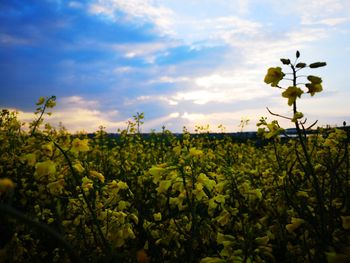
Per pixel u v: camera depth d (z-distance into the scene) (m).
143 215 3.77
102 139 10.38
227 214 3.01
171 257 3.15
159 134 11.11
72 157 2.88
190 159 2.95
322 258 2.24
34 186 4.09
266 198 3.67
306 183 3.78
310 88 2.55
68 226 3.10
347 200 2.66
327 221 2.48
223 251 2.30
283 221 3.17
